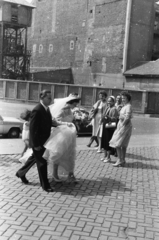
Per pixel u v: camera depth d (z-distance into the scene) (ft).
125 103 25.29
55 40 189.67
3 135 41.50
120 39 143.13
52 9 191.72
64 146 18.88
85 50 167.32
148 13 144.77
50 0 192.95
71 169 20.13
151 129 58.65
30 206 15.93
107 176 22.39
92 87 109.91
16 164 23.99
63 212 15.38
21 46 164.04
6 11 155.63
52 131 19.31
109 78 148.66
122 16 142.41
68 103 20.89
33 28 207.72
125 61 139.23
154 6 146.82
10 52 159.43
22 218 14.46
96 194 18.37
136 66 138.41
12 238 12.57
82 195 18.04
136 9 140.05
